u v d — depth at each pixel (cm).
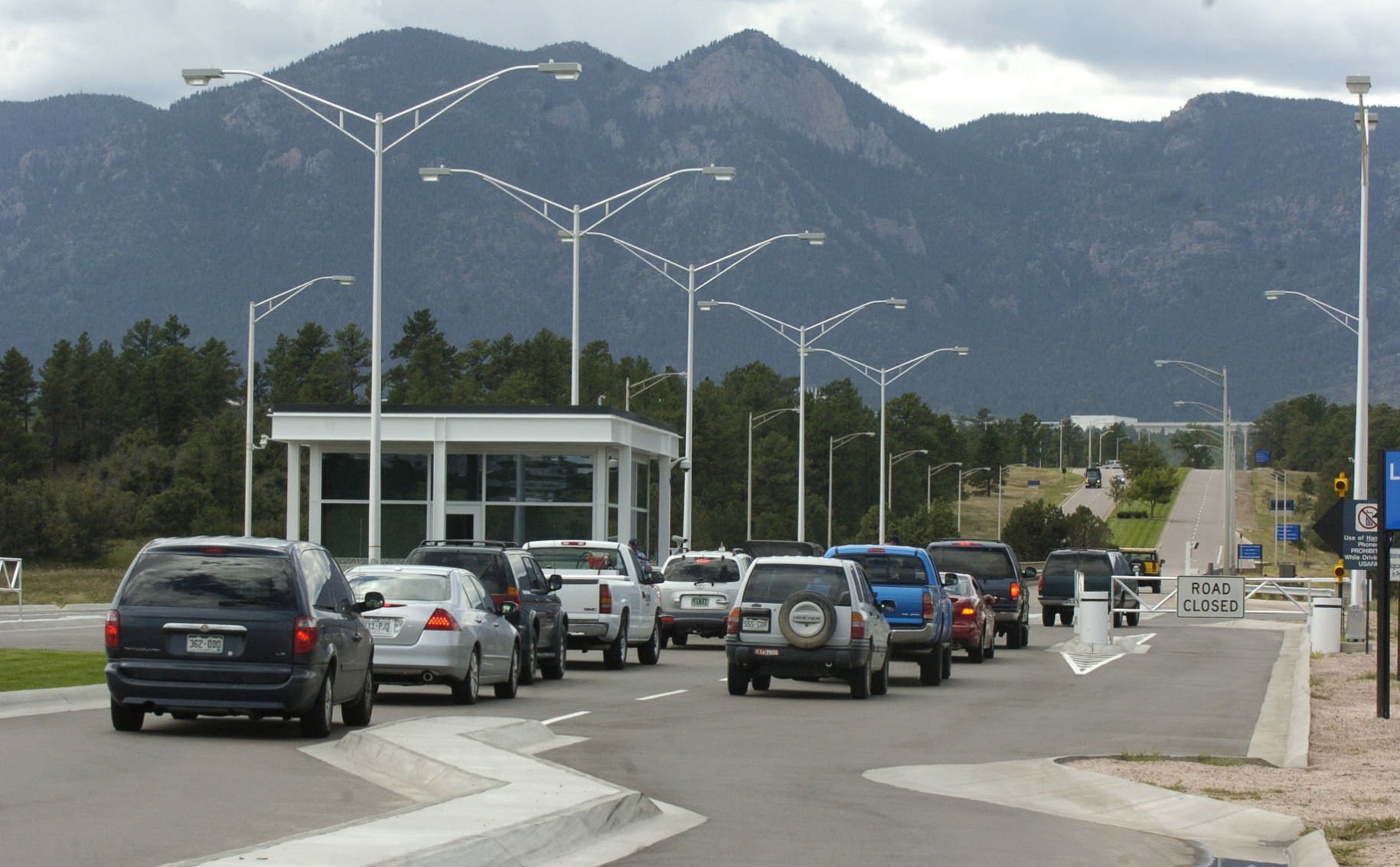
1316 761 2017
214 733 2028
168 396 17612
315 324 18338
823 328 7275
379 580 2567
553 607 3145
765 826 1467
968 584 4038
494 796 1459
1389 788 1770
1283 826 1556
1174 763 1959
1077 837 1478
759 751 2030
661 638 4091
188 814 1402
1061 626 6394
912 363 8500
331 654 2020
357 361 18450
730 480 16488
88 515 11869
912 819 1537
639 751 2003
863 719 2489
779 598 2869
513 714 2431
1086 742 2212
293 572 1988
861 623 2836
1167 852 1426
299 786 1594
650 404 17488
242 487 14400
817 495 17800
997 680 3450
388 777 1686
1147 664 4031
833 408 18500
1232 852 1449
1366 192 5084
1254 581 5188
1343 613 5141
